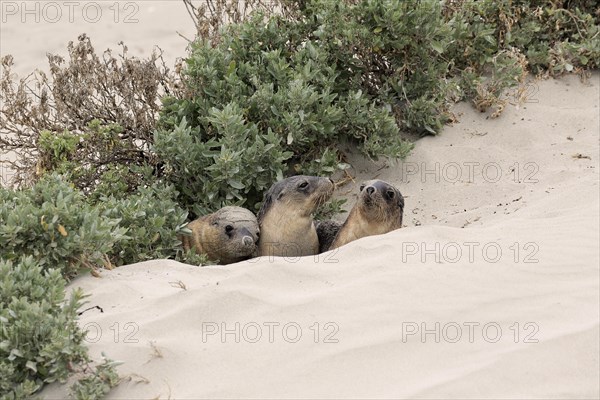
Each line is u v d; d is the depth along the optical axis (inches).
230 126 1251.8
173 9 2330.2
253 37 1401.3
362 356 749.9
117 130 1312.7
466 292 835.4
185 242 1181.7
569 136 1408.7
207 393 722.2
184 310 821.9
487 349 755.4
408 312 802.8
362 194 1105.4
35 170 1289.4
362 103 1348.4
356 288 839.7
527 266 889.5
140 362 764.6
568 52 1557.6
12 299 808.3
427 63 1434.5
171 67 1968.5
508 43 1541.6
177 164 1267.2
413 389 703.1
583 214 1058.7
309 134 1339.8
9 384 745.6
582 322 784.3
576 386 710.5
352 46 1405.0
